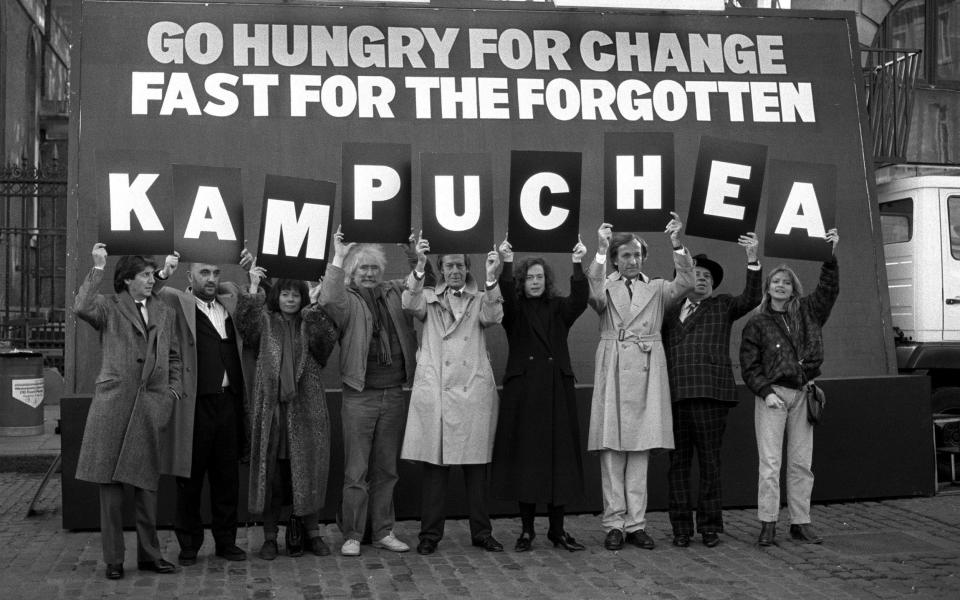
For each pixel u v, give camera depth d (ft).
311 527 22.91
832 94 29.84
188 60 27.27
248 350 22.59
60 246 69.87
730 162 23.49
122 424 20.57
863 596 19.52
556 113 28.37
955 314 30.01
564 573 21.13
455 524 26.08
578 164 23.06
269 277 22.09
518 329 23.36
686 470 23.80
